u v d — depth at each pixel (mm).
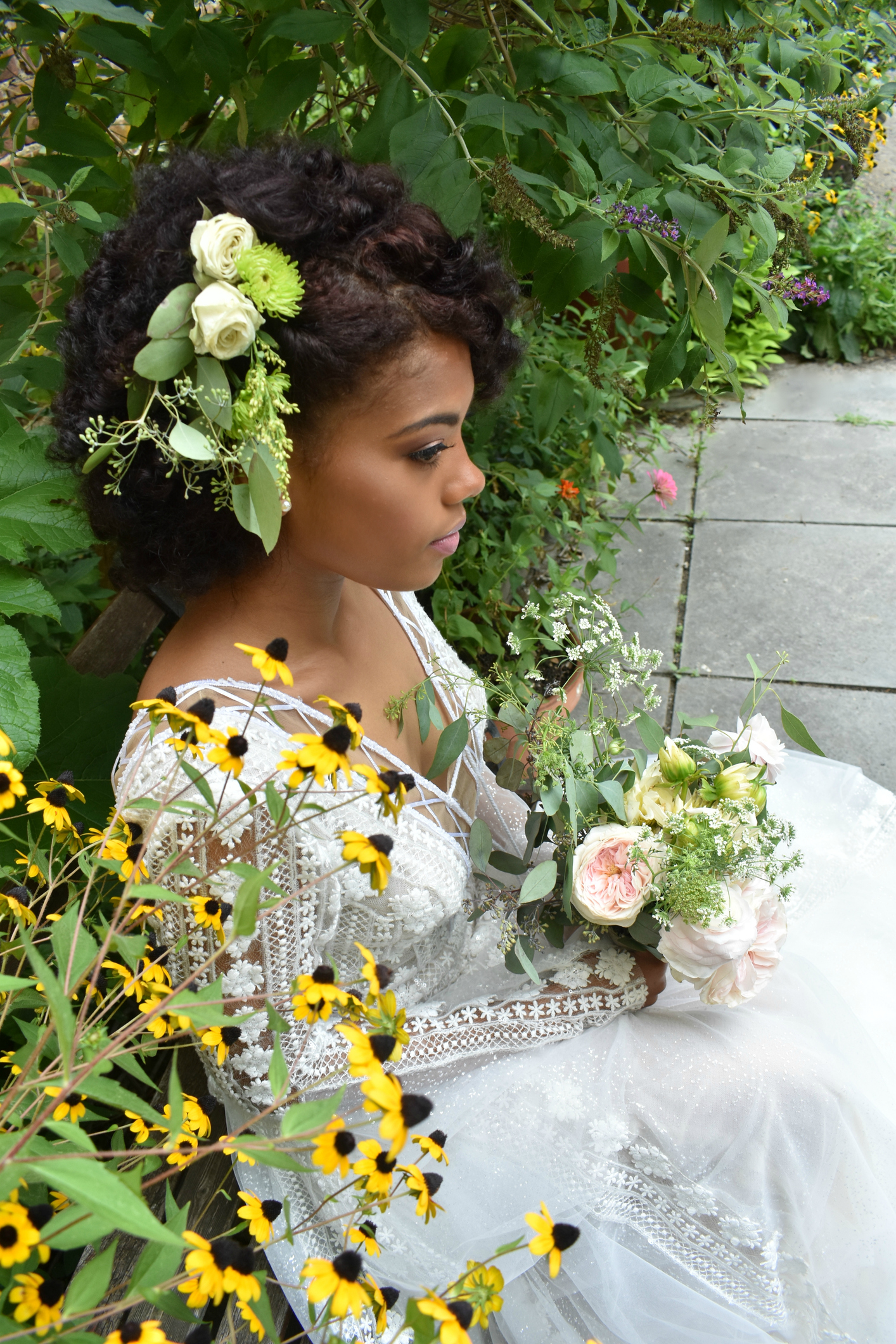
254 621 1111
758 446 3566
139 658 1895
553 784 1115
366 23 1352
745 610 2887
